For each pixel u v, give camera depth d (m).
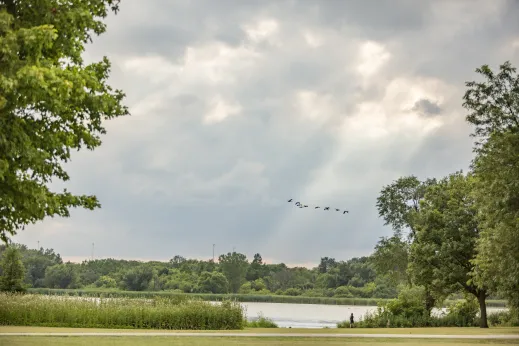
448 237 63.12
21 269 72.44
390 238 86.56
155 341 29.86
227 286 190.38
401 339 37.66
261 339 33.84
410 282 79.94
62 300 45.03
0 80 17.50
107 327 41.97
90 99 21.44
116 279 186.25
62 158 22.70
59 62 21.52
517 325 64.94
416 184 85.19
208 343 29.48
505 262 44.12
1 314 41.03
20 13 20.59
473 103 43.91
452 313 69.94
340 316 107.06
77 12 20.84
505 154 41.19
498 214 42.06
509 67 43.41
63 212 23.28
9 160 20.06
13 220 22.05
